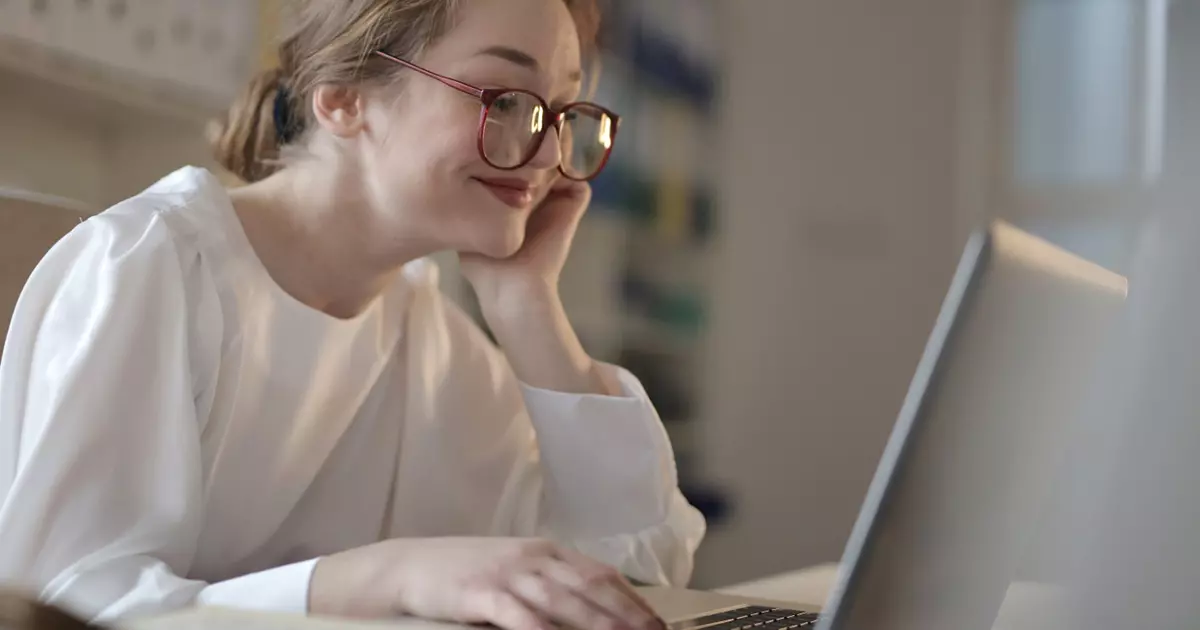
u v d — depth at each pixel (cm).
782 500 310
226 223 96
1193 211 47
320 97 101
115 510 77
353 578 70
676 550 117
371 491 111
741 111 310
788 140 319
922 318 323
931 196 325
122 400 79
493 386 124
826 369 319
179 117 168
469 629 60
